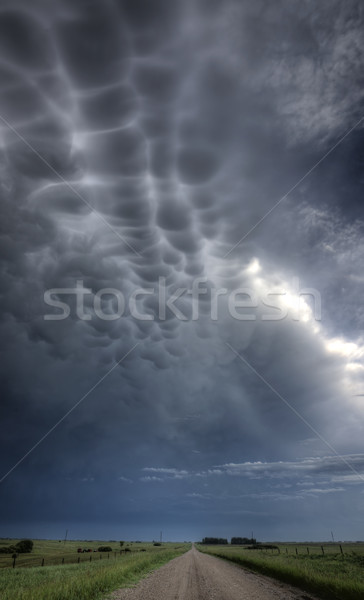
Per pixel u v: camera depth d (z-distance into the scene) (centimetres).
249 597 1233
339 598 1201
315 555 4028
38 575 2169
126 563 2311
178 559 3769
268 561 2347
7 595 1170
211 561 3369
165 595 1279
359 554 3819
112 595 1231
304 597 1230
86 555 5988
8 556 5781
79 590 1175
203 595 1285
